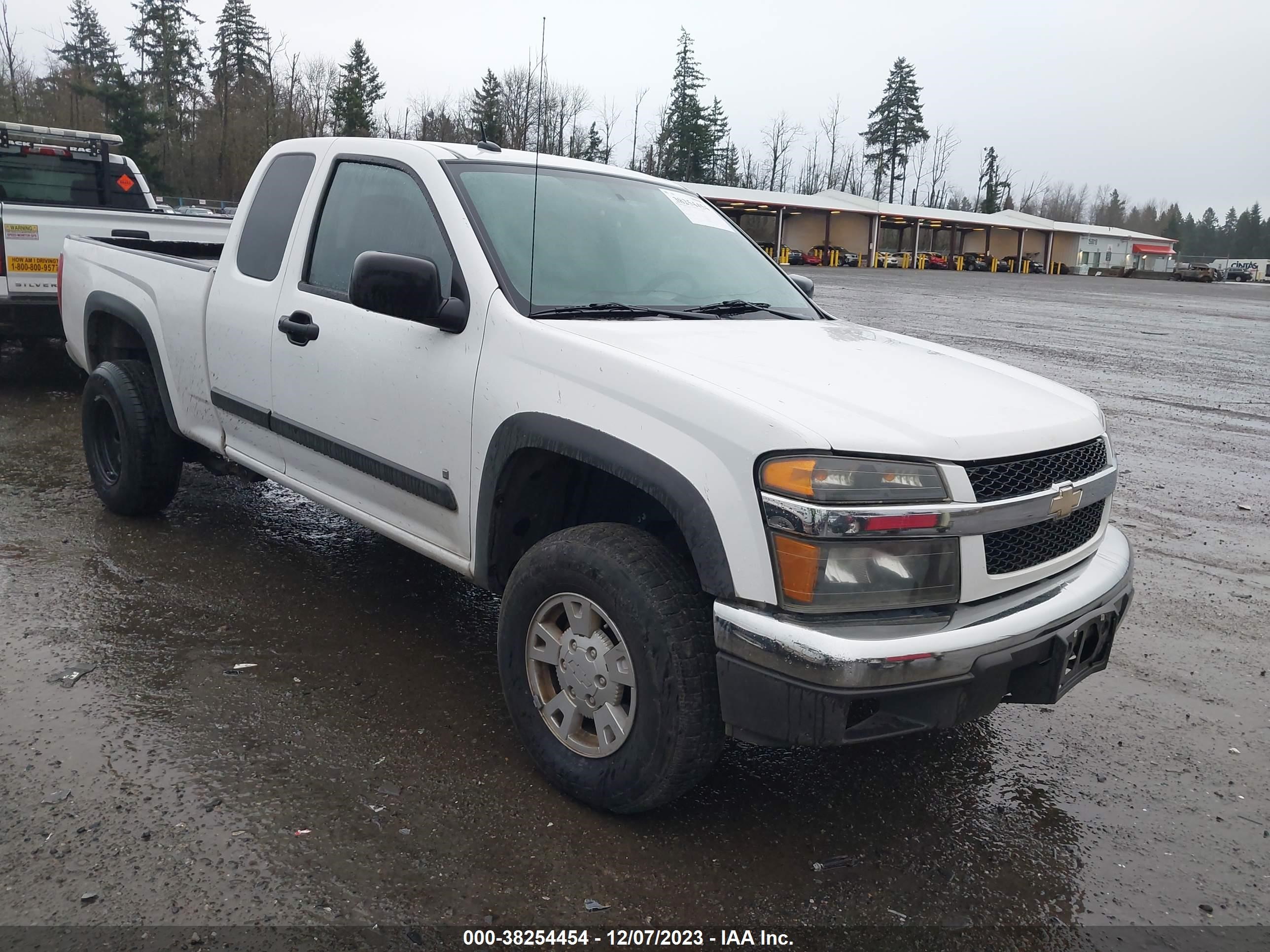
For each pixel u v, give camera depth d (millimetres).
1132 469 7625
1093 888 2668
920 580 2461
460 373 3152
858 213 68312
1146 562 5434
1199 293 46781
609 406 2729
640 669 2621
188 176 60500
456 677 3650
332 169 3973
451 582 4613
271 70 67312
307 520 5414
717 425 2504
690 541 2518
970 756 3348
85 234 8094
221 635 3881
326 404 3715
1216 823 3014
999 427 2674
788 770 3188
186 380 4586
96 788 2787
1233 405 11016
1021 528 2629
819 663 2311
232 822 2676
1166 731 3586
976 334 18047
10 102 52625
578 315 3182
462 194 3418
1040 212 128875
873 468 2402
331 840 2633
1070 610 2684
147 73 70562
